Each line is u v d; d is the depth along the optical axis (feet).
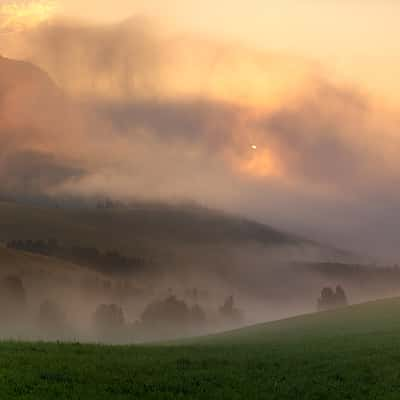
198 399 139.33
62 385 135.13
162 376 157.69
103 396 131.23
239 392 149.07
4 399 118.11
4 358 156.46
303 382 163.63
